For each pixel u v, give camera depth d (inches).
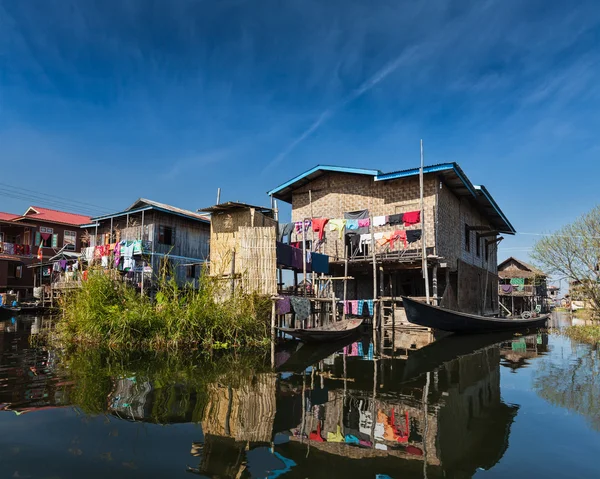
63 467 148.6
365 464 157.2
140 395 247.4
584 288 682.2
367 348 469.4
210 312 438.6
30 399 236.7
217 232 625.0
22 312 986.1
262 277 486.3
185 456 160.9
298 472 149.5
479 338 583.2
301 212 803.4
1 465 148.9
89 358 370.9
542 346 502.6
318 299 589.9
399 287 776.3
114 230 953.5
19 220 1157.7
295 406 231.6
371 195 725.9
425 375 322.0
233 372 318.3
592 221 641.0
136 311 446.3
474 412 226.2
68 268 937.5
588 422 210.2
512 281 1317.7
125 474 143.9
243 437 182.5
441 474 150.0
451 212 735.7
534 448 176.4
